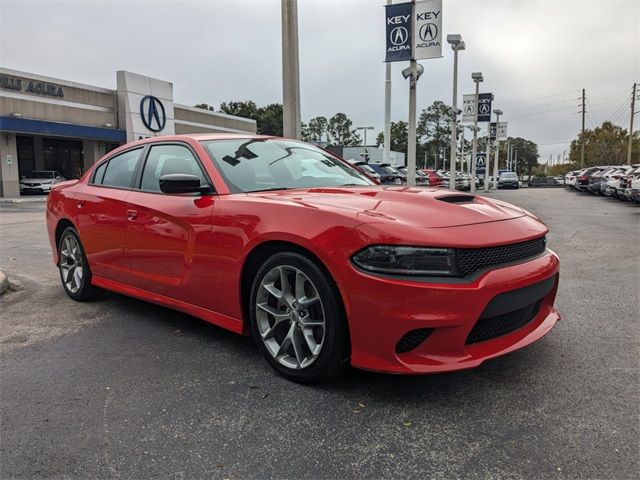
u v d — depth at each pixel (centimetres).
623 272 616
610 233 1019
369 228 262
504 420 255
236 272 318
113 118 3253
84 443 241
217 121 4312
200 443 239
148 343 370
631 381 297
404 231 258
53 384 304
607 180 2400
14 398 286
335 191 339
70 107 2958
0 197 2630
